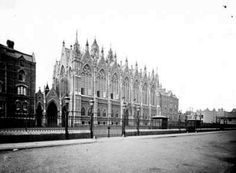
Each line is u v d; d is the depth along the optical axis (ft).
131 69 237.45
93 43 212.02
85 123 173.06
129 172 34.04
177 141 89.81
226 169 36.96
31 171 33.73
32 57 153.58
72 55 175.32
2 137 63.36
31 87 147.84
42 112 146.61
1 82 130.31
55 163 39.83
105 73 203.31
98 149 59.47
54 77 203.31
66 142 69.62
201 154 54.24
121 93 215.51
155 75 282.77
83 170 34.88
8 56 136.15
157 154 53.11
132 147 65.82
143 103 249.75
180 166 39.11
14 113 134.51
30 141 69.26
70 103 168.25
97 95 193.47
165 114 304.71
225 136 124.47
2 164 38.04
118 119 205.87
